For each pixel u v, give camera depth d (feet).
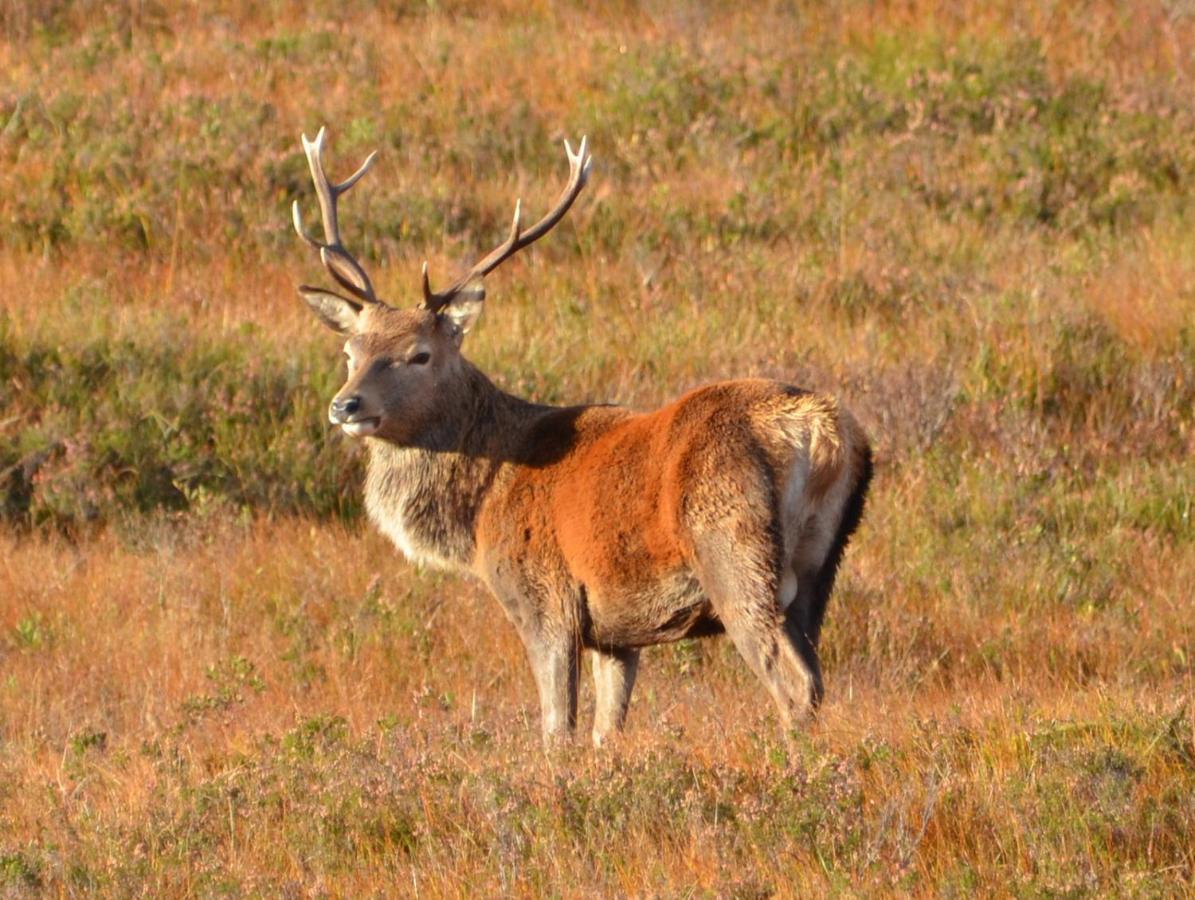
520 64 201.98
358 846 59.88
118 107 183.83
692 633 75.05
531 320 142.82
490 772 63.82
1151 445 121.90
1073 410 126.82
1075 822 55.36
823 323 143.13
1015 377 127.34
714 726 72.23
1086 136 184.44
